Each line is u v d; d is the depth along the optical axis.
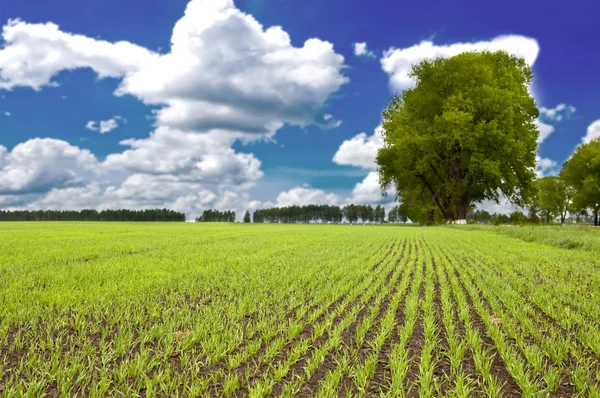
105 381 3.52
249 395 3.34
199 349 4.52
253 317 5.92
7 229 37.78
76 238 23.62
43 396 3.29
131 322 5.41
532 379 3.84
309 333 5.21
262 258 13.16
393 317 5.79
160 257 13.34
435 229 43.94
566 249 16.81
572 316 5.82
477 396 3.50
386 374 3.95
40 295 6.88
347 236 28.08
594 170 71.44
